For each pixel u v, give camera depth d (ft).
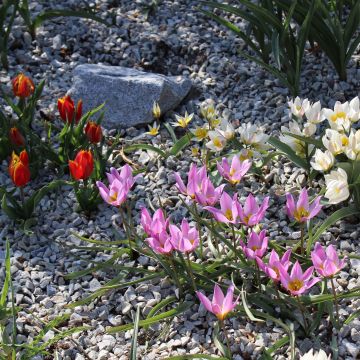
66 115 16.88
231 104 19.34
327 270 11.85
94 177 16.80
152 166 17.70
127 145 18.42
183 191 13.50
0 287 14.76
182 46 21.34
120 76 19.54
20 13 21.07
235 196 12.89
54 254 15.64
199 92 19.99
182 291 14.01
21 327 13.89
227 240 14.02
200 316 13.82
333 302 13.66
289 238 15.29
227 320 13.66
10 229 16.22
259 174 16.65
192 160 17.67
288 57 19.31
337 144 14.34
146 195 16.83
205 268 14.12
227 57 20.92
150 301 14.20
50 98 19.69
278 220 15.83
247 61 20.66
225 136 15.84
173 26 22.12
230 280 14.23
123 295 14.53
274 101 19.12
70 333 13.23
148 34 21.75
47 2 22.89
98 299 14.51
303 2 18.80
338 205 15.83
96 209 16.67
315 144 15.51
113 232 15.56
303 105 15.87
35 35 21.68
